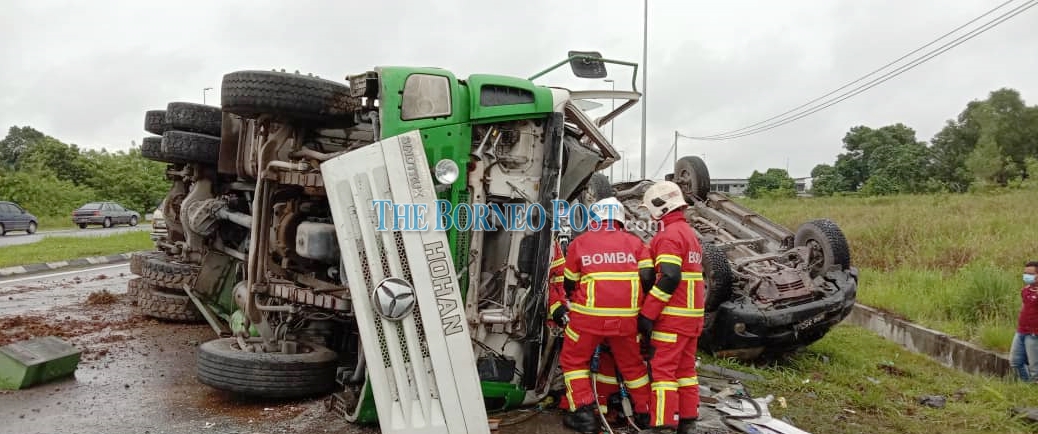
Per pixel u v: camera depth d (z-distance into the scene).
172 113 7.06
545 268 4.38
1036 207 15.06
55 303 9.11
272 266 4.97
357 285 3.79
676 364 4.21
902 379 6.47
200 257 7.17
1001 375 6.81
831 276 7.02
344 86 5.00
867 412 5.28
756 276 6.67
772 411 5.08
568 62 5.64
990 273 9.08
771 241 7.96
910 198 20.97
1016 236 12.07
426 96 4.20
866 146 34.75
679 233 4.23
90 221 30.59
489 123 4.29
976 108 31.08
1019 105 29.95
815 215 17.73
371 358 3.75
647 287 4.29
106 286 11.01
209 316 6.69
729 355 6.63
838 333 8.52
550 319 4.59
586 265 4.20
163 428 4.25
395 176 3.80
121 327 7.50
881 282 10.59
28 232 26.23
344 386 4.74
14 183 34.59
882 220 14.99
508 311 4.34
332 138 5.33
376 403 3.74
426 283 3.77
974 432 4.89
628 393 4.51
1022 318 6.48
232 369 4.55
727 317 6.36
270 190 4.93
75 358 5.42
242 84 4.70
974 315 8.58
